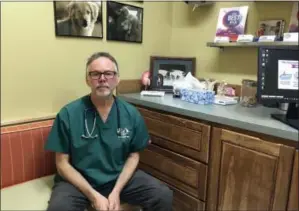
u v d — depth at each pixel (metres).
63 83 1.79
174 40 2.44
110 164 1.49
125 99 2.03
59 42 1.73
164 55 2.43
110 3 1.96
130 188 1.50
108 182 1.47
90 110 1.46
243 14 1.91
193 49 2.31
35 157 1.54
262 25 1.86
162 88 2.21
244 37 1.79
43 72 1.68
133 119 1.55
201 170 1.62
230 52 2.06
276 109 1.67
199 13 2.22
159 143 1.85
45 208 1.29
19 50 1.56
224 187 1.53
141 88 2.27
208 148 1.57
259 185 1.37
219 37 1.96
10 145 1.44
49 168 1.61
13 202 1.31
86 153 1.44
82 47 1.86
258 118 1.44
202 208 1.65
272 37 1.67
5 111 1.55
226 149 1.49
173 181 1.80
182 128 1.68
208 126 1.54
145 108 1.92
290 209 1.27
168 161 1.81
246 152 1.40
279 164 1.28
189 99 1.84
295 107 1.41
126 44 2.12
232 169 1.47
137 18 2.16
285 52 1.40
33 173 1.54
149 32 2.28
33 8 1.58
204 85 1.98
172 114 1.75
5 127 1.51
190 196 1.71
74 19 1.78
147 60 2.31
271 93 1.39
